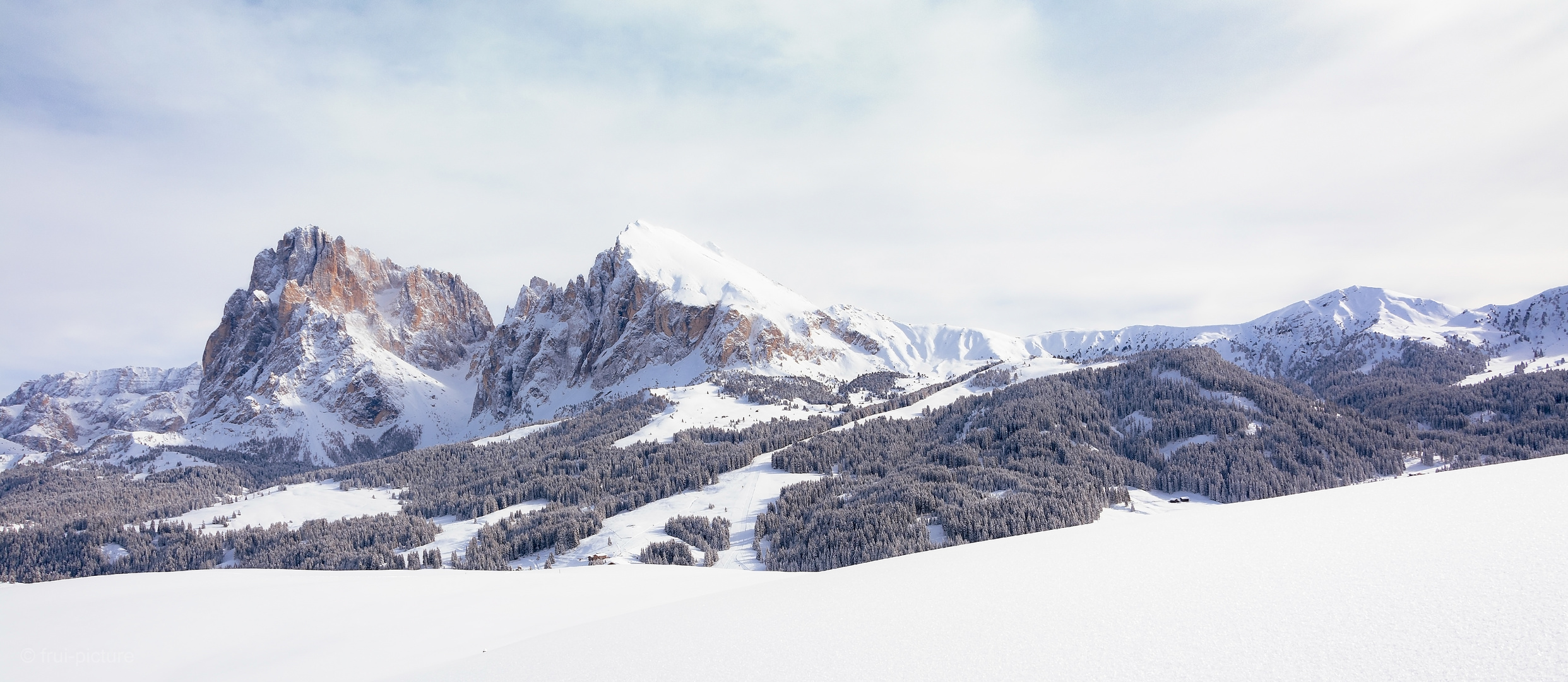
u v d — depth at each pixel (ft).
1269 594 44.68
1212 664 34.37
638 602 111.34
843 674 42.73
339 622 106.63
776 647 52.06
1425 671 28.48
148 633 101.09
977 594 59.52
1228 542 64.08
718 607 75.31
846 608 62.34
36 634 102.17
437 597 125.70
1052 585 58.34
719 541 528.22
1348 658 31.40
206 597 125.90
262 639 98.48
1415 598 38.47
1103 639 41.27
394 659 81.41
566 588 132.87
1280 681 30.48
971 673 39.09
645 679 48.65
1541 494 60.08
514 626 96.02
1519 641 28.76
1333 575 45.68
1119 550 70.49
